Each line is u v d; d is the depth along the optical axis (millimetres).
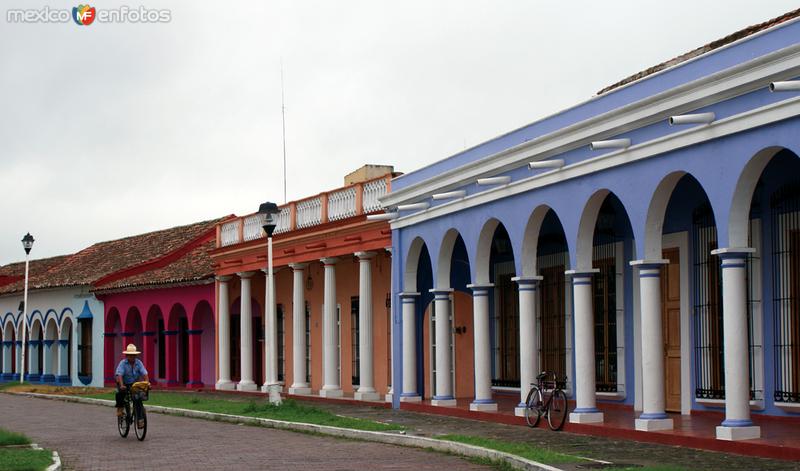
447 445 14539
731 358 12734
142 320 36688
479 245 19359
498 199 18516
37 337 43812
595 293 18906
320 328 27938
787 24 11953
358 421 18359
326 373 25688
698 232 16234
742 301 12734
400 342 22672
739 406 12695
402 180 22609
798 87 11172
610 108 15422
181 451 15367
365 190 24234
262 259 28891
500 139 18797
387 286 24688
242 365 29953
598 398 18562
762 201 14852
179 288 34375
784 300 14453
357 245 24344
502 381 22562
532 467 11859
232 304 33531
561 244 20047
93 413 24516
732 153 12672
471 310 23609
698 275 16219
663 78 14195
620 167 15000
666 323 16875
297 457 14305
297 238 26672
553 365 20219
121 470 13227
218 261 31406
